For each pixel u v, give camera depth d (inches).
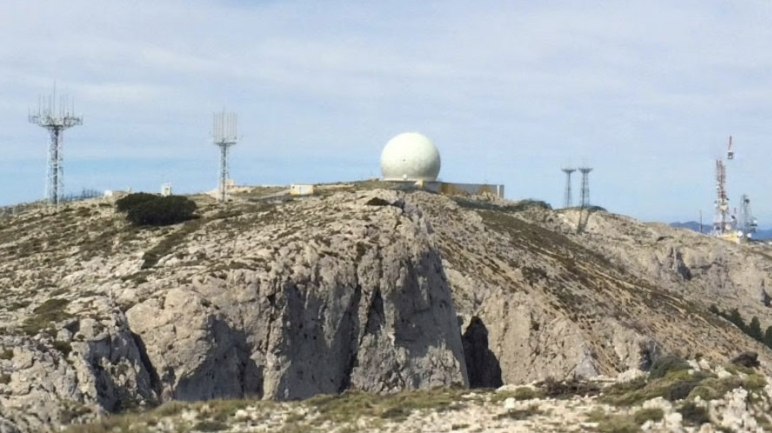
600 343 3737.7
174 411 1652.3
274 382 2327.8
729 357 4303.6
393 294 2723.9
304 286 2502.5
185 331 2194.9
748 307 6614.2
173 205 3368.6
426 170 5442.9
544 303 3814.0
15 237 3432.6
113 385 1971.0
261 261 2476.6
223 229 3112.7
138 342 2159.2
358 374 2586.1
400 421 1513.3
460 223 4365.2
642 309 4446.4
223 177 4047.7
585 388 1685.5
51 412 1715.1
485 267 3932.1
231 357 2284.7
